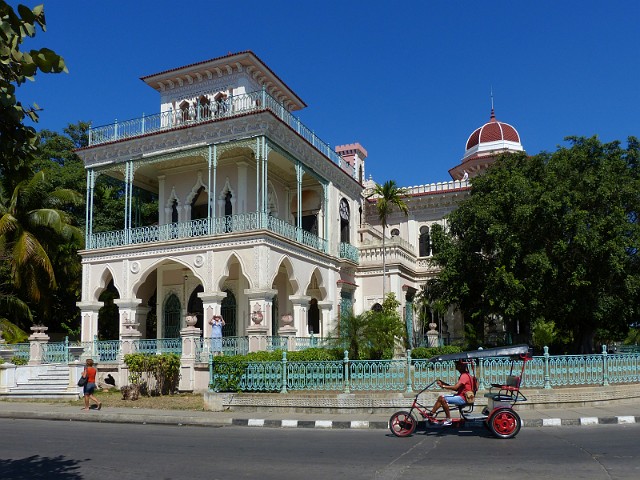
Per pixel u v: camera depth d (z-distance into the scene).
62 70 4.73
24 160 5.25
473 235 24.33
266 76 28.78
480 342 26.89
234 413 14.53
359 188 33.81
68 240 30.08
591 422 12.55
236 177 26.55
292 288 26.84
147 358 18.36
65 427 13.32
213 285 23.61
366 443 10.38
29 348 23.34
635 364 15.98
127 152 26.62
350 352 19.06
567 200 21.14
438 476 7.66
